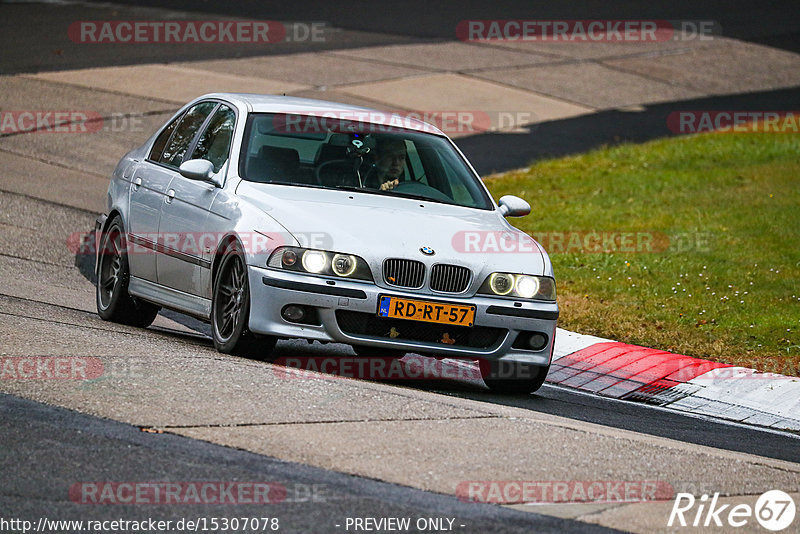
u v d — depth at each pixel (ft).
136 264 106.22
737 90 306.35
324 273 85.97
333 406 73.36
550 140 238.89
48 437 62.90
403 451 65.46
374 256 86.79
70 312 108.17
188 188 99.19
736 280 144.36
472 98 268.62
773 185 203.21
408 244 88.43
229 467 60.39
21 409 67.46
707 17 407.23
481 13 388.37
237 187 94.02
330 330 86.07
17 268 129.90
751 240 164.96
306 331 86.07
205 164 96.07
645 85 302.86
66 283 127.34
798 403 102.73
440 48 322.14
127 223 108.06
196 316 96.94
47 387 72.08
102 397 70.69
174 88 249.75
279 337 86.53
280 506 55.47
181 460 60.85
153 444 62.95
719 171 214.48
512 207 103.30
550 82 294.25
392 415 72.84
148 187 106.22
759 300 135.44
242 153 96.84
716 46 359.05
